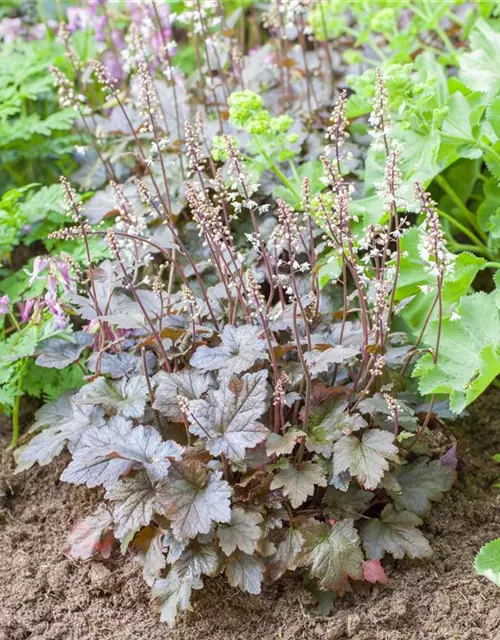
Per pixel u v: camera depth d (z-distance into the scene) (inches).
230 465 56.6
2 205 67.9
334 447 55.8
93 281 60.3
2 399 63.6
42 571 59.7
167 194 62.9
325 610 56.2
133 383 58.8
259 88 80.8
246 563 55.4
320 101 77.5
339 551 55.2
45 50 81.4
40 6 88.9
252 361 55.2
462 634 54.5
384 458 55.0
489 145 66.4
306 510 57.6
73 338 63.0
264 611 56.6
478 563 55.1
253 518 55.2
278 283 58.6
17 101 76.6
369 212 67.0
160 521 56.1
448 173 72.1
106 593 58.6
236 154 56.9
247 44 96.6
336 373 59.6
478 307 60.6
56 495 63.9
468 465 62.9
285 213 54.6
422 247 55.0
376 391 58.6
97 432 56.4
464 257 62.0
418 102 62.5
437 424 63.1
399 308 59.6
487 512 60.5
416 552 56.6
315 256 59.8
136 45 68.1
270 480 56.2
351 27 88.4
